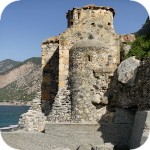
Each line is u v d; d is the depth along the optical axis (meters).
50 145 20.30
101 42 25.58
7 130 23.36
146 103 18.95
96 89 24.14
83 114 23.58
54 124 21.12
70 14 29.42
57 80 28.83
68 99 24.59
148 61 19.66
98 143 20.28
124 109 21.66
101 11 28.33
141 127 16.70
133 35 29.77
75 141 20.53
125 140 20.44
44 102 28.69
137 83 20.61
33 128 23.67
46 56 29.56
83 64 24.45
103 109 23.81
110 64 24.92
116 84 23.11
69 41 26.70
